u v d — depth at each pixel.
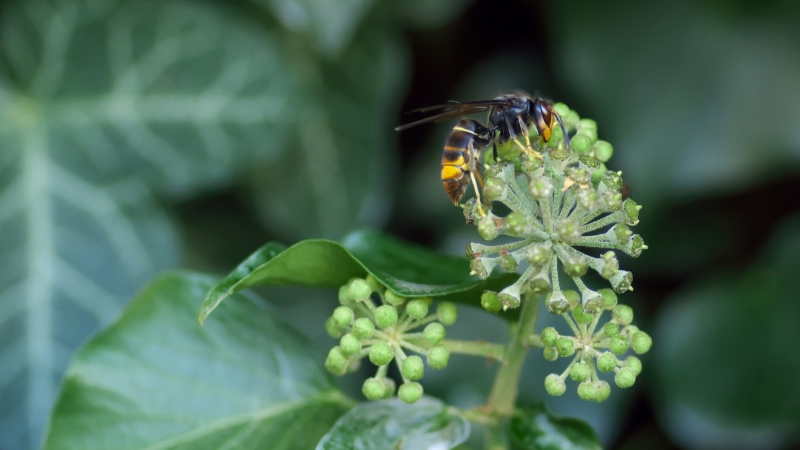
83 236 0.56
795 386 0.58
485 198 0.46
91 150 0.56
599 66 0.58
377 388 0.47
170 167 0.57
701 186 0.58
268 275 0.47
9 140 0.56
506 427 0.48
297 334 0.50
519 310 0.48
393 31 0.59
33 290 0.55
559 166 0.46
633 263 0.60
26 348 0.54
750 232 0.60
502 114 0.51
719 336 0.59
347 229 0.60
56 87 0.56
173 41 0.57
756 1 0.58
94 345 0.49
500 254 0.46
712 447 0.59
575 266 0.45
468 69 0.63
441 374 0.59
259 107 0.57
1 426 0.53
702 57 0.58
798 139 0.57
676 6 0.58
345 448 0.47
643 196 0.58
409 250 0.50
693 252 0.60
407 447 0.47
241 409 0.49
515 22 0.62
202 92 0.57
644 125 0.58
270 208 0.60
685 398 0.59
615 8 0.58
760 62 0.58
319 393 0.50
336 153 0.60
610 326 0.46
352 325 0.47
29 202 0.56
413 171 0.63
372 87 0.60
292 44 0.59
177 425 0.49
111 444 0.48
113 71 0.57
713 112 0.58
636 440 0.60
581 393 0.46
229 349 0.49
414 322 0.48
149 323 0.49
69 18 0.56
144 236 0.56
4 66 0.56
